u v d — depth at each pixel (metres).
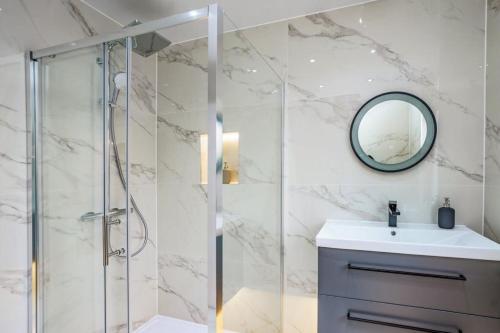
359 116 1.63
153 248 1.70
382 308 1.20
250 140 1.30
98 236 1.43
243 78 1.23
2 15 1.17
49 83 1.31
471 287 1.09
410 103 1.54
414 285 1.16
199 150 1.43
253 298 1.33
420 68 1.53
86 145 1.38
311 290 1.73
